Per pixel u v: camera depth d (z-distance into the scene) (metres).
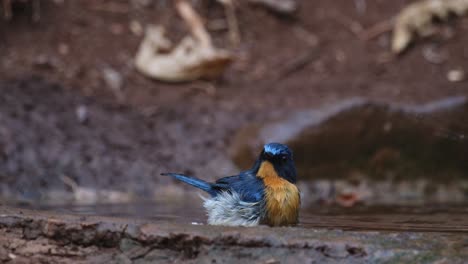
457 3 18.72
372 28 18.77
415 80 16.89
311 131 13.37
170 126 14.41
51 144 13.11
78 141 13.41
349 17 19.09
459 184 13.84
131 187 12.44
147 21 17.91
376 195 13.38
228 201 8.12
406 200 12.44
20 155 12.62
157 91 15.77
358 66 17.42
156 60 16.28
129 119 14.45
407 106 13.89
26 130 13.27
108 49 16.72
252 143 13.27
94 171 12.66
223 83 16.48
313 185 13.38
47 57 15.77
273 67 17.27
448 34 18.48
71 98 14.59
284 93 16.12
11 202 10.76
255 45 18.03
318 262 6.03
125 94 15.41
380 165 13.79
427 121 13.81
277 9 18.83
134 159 13.24
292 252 6.13
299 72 17.17
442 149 13.88
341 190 13.42
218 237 6.28
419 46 18.16
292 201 8.03
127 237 6.55
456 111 13.87
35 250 6.67
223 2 18.52
